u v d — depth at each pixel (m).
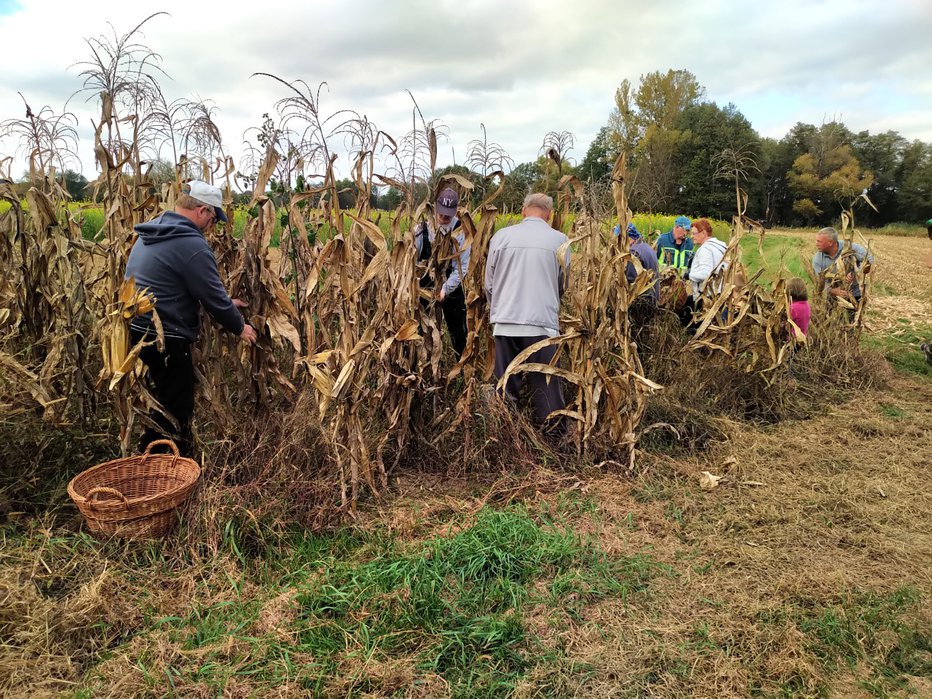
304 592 2.64
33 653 2.27
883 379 6.30
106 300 3.89
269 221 3.97
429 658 2.32
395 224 4.02
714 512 3.58
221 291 3.54
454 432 4.14
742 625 2.57
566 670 2.30
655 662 2.35
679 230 6.93
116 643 2.40
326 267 4.50
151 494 3.34
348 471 3.44
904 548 3.24
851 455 4.48
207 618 2.52
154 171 4.84
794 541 3.29
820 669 2.35
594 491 3.78
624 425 4.14
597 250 4.18
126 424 3.45
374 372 3.86
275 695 2.15
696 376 5.28
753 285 5.36
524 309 4.07
